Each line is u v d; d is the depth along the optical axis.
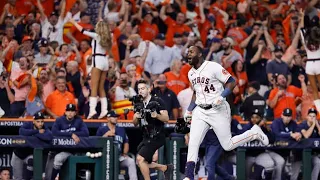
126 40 44.28
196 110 32.00
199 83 31.64
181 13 46.34
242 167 36.44
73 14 44.94
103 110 38.81
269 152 37.28
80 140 36.12
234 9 48.44
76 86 40.75
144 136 33.84
